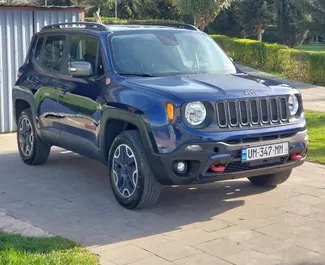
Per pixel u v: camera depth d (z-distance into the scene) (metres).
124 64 7.32
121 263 5.36
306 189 7.73
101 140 7.23
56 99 8.20
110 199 7.39
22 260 5.16
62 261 5.24
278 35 40.28
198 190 7.72
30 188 7.96
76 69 7.38
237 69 8.00
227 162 6.34
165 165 6.32
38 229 6.28
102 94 7.20
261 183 7.82
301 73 25.25
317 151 9.91
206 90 6.50
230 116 6.43
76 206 7.13
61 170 8.93
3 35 11.92
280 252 5.59
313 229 6.20
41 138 8.79
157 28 8.12
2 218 6.70
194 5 35.12
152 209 6.94
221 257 5.47
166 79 7.03
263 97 6.66
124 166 6.88
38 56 9.06
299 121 6.97
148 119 6.41
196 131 6.23
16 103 9.48
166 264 5.32
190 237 6.00
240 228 6.25
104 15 47.38
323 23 32.19
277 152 6.67
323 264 5.31
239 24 45.09
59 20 12.66
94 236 6.07
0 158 9.79
